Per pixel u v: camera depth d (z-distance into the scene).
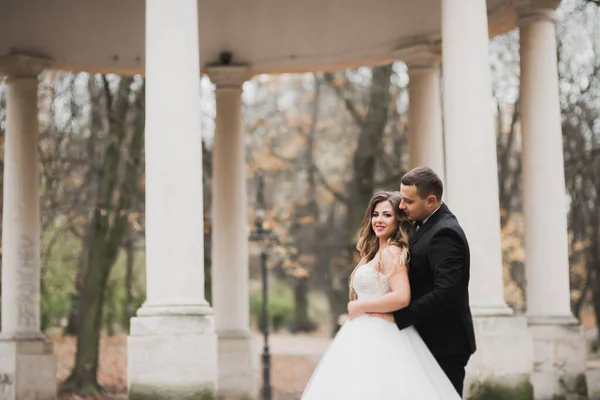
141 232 46.69
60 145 46.25
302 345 71.69
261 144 68.38
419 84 31.53
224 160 32.16
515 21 28.92
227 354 30.58
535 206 26.36
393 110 51.31
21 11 29.66
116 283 49.31
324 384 13.27
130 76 38.06
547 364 25.72
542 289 26.20
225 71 32.56
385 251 13.12
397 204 13.45
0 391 27.83
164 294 20.25
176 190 20.44
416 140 31.44
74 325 50.50
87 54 32.72
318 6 31.11
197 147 20.73
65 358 49.69
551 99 26.45
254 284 94.94
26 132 29.94
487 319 21.44
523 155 26.75
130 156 38.66
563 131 45.19
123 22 31.42
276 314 85.69
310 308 95.25
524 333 21.59
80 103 46.03
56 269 49.59
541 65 26.48
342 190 67.88
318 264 69.56
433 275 12.75
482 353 21.33
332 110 72.00
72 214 44.66
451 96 22.11
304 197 74.94
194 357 19.83
